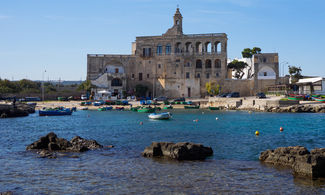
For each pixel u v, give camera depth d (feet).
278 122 196.54
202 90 412.16
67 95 426.92
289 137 137.39
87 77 430.61
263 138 135.33
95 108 326.65
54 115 265.13
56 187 71.10
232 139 133.28
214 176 78.02
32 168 86.17
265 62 390.63
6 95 404.98
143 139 135.03
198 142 126.11
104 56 430.20
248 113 264.52
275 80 387.14
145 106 320.70
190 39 419.33
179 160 93.71
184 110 309.01
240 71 436.35
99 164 89.81
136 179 76.07
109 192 67.72
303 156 78.84
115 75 411.95
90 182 74.23
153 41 429.38
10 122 213.46
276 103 278.26
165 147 98.68
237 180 74.84
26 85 489.67
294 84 334.65
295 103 275.18
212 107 312.50
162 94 414.21
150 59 429.79
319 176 76.43
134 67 434.30
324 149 83.25
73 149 106.42
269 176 77.41
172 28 427.33
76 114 276.00
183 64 418.92
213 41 413.39
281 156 87.45
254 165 87.86
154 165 88.28
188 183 72.95
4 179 77.00
